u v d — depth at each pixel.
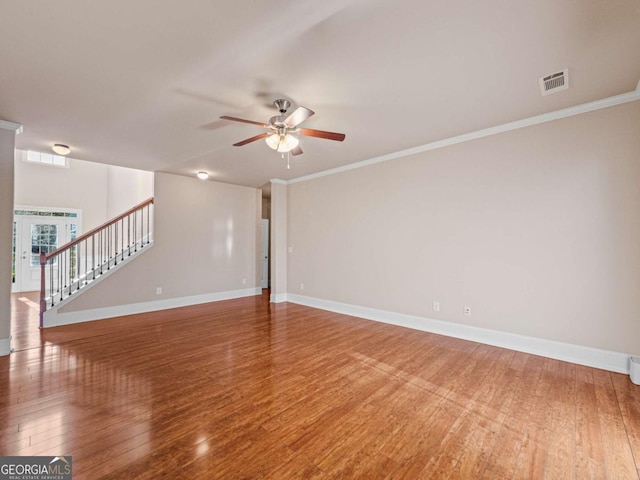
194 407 2.15
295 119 2.48
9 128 3.10
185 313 4.99
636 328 2.63
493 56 2.06
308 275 5.61
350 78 2.32
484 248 3.47
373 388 2.44
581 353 2.88
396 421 2.00
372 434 1.86
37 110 2.83
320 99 2.65
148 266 5.14
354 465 1.61
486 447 1.75
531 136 3.13
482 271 3.49
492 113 2.98
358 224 4.77
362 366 2.87
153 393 2.34
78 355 3.12
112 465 1.58
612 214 2.73
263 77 2.30
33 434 1.82
